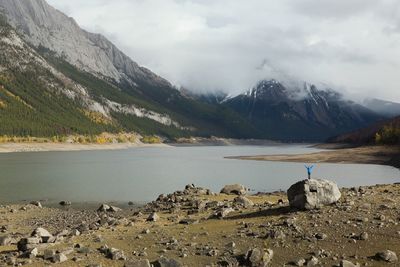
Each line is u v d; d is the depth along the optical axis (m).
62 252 23.91
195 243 25.72
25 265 21.91
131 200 63.50
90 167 124.31
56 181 86.62
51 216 47.50
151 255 23.89
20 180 87.50
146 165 137.50
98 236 28.41
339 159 162.12
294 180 91.06
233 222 30.77
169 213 40.62
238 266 21.25
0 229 38.22
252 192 70.19
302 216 28.81
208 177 98.00
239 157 187.88
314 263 20.56
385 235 23.41
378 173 112.00
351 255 21.34
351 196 34.06
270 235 25.22
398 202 30.39
